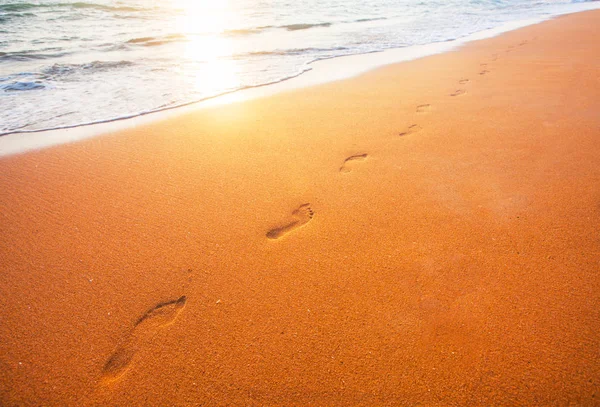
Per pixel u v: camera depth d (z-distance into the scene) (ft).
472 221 6.98
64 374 4.63
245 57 22.57
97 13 37.73
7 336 5.10
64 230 7.20
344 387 4.39
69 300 5.65
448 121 11.60
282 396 4.33
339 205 7.70
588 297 5.29
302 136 11.07
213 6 47.29
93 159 10.02
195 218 7.48
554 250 6.14
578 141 9.69
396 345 4.82
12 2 38.37
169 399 4.34
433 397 4.24
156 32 29.96
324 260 6.28
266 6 47.50
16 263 6.37
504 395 4.22
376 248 6.47
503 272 5.79
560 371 4.41
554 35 26.73
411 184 8.30
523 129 10.64
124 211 7.76
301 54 23.25
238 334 5.07
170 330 5.14
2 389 4.48
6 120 12.78
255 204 7.88
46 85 16.72
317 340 4.95
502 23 34.17
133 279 6.00
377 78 17.29
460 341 4.80
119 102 14.67
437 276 5.80
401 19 37.40
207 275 6.04
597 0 55.21
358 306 5.40
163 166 9.58
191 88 16.51
